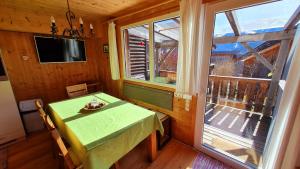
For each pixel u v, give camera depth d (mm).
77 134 1205
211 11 1561
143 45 3053
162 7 2062
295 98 1041
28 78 2674
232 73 3070
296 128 1069
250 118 2660
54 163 1848
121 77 3125
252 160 1745
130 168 1740
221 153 1850
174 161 1850
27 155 2002
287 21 1795
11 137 2248
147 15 2287
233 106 3049
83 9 2395
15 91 2557
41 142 2293
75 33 1665
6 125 2193
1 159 1927
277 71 2303
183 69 1813
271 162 1338
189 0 1604
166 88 2273
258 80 2631
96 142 1100
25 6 2182
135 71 3172
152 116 1619
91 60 3561
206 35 1641
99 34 3268
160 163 1819
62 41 2916
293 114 1065
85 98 2225
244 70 2955
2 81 2098
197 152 2006
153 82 2482
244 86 2826
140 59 3168
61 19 2770
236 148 1966
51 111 1848
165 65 2836
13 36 2434
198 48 1673
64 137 1557
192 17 1616
